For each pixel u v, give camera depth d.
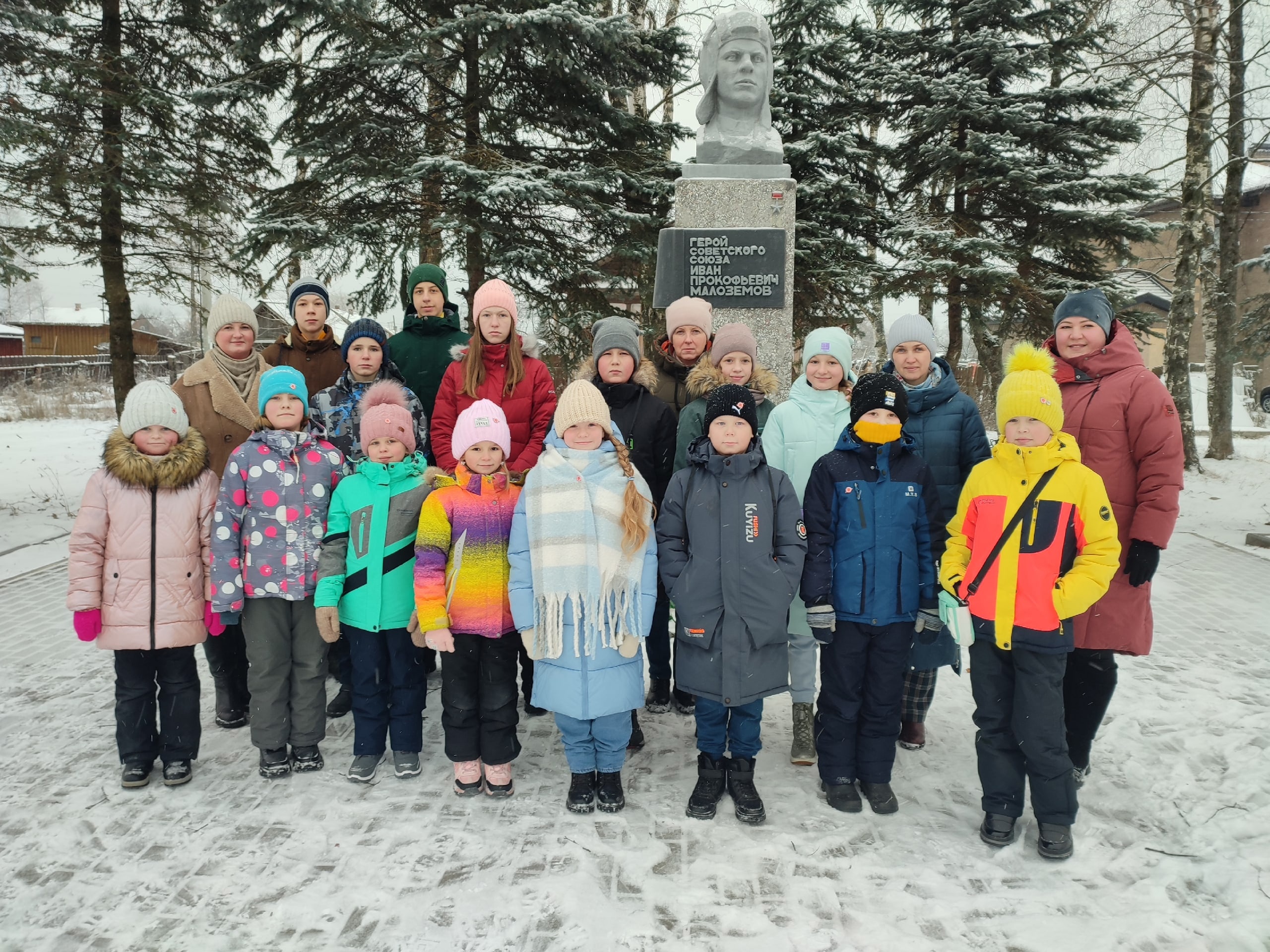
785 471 3.32
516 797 2.98
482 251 9.26
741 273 5.26
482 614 2.89
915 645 3.22
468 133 9.28
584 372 3.85
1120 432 2.82
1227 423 13.84
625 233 9.70
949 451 3.22
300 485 3.09
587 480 2.88
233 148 9.59
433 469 3.17
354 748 3.25
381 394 3.32
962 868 2.53
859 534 2.83
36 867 2.53
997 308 11.57
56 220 8.76
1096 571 2.49
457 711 2.94
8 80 8.15
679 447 3.40
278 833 2.72
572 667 2.78
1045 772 2.56
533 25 8.18
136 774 3.02
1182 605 5.68
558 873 2.47
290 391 3.13
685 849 2.62
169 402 3.01
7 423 16.19
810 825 2.78
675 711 3.81
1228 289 13.41
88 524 2.90
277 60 8.66
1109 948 2.12
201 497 3.04
